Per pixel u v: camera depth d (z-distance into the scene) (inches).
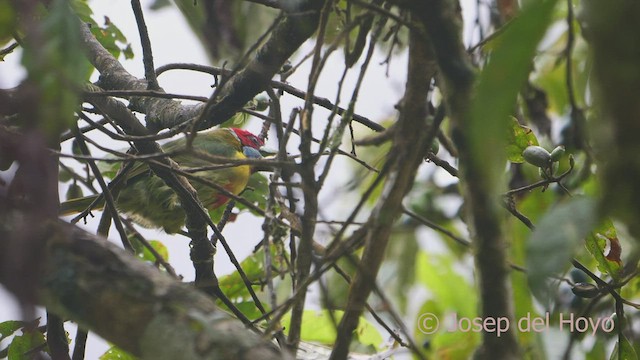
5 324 307.1
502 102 142.7
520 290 343.9
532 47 140.1
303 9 257.1
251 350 167.8
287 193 268.8
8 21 177.6
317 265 205.3
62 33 167.9
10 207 174.6
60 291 175.2
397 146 213.3
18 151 173.5
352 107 226.1
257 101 356.8
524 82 143.0
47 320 293.6
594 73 143.9
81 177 382.6
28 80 169.9
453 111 191.6
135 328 172.2
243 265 372.2
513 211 287.3
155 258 367.6
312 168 228.4
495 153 147.5
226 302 308.7
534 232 158.1
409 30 214.2
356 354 310.2
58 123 171.2
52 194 184.2
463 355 422.6
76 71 168.2
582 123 190.9
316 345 306.2
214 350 167.2
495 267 194.5
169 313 172.1
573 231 154.5
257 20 360.5
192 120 291.9
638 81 138.9
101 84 329.1
